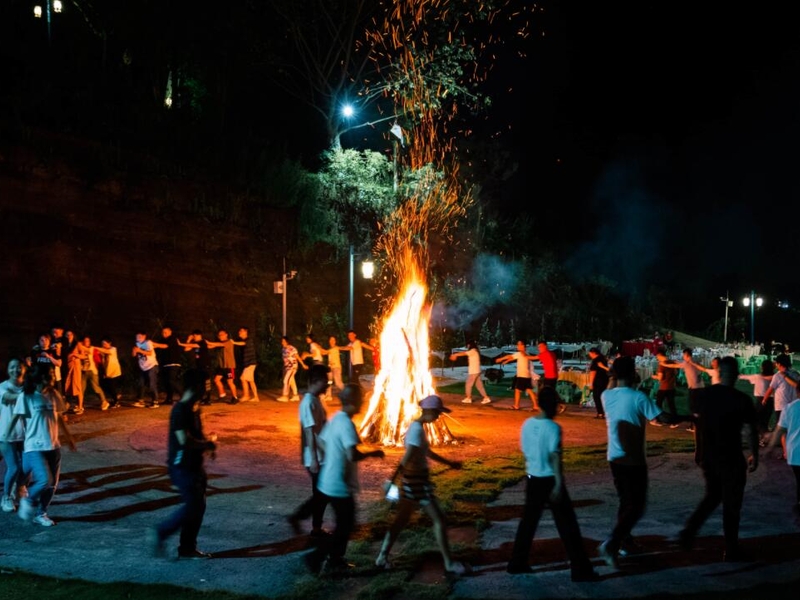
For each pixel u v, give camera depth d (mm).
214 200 25750
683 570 6465
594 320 39781
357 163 32031
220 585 6160
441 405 6551
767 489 10031
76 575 6367
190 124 27844
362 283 30359
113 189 22625
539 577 6328
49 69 24328
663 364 16297
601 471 11273
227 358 19062
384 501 8922
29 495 7844
